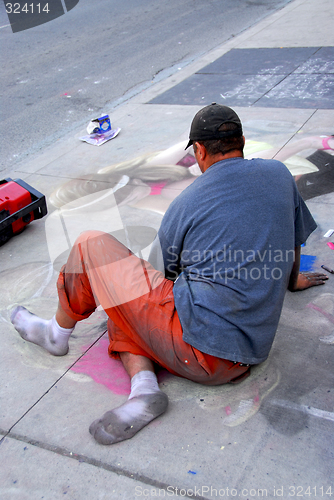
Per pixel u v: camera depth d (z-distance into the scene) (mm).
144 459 1713
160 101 5887
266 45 7422
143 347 1888
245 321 1696
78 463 1731
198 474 1640
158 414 1841
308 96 5285
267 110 5066
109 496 1604
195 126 1723
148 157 4422
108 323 2029
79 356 2258
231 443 1738
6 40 10617
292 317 2334
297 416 1820
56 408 1980
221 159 1728
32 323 2260
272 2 10812
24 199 3320
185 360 1748
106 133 5023
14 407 2008
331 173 3643
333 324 2266
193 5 11664
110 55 8469
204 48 8023
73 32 10594
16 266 3061
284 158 3959
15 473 1725
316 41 7203
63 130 5555
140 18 11047
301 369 2033
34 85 7418
